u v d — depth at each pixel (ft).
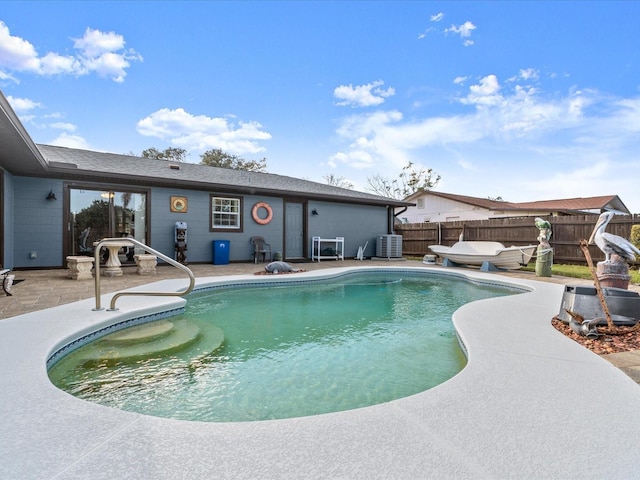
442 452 4.86
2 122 15.69
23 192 27.07
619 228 31.48
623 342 10.35
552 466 4.57
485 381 7.29
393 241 44.47
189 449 4.88
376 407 6.19
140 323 13.67
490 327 11.59
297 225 40.98
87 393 8.36
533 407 6.19
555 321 12.46
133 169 31.45
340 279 27.84
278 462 4.60
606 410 6.10
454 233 44.86
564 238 35.22
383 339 12.85
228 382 9.09
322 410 7.70
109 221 30.22
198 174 35.81
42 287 18.93
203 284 20.48
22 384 6.81
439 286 25.32
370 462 4.62
